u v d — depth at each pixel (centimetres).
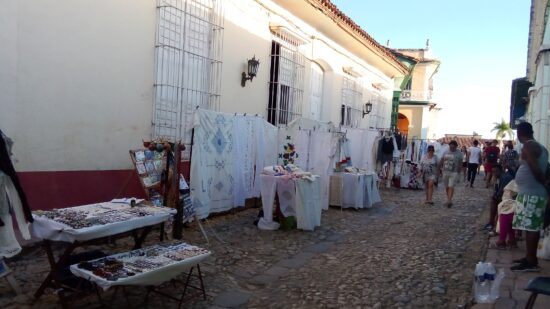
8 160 398
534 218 520
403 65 1980
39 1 550
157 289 469
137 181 687
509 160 1249
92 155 632
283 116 1114
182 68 785
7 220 402
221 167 779
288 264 586
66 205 588
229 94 912
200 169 722
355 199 1020
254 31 978
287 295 478
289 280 526
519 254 624
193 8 805
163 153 642
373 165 1359
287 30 1060
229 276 527
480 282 444
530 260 536
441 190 1527
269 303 457
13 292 432
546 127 704
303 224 770
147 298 431
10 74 525
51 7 564
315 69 1317
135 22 685
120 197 658
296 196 771
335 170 1045
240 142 829
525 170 530
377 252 654
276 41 1070
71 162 604
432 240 742
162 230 594
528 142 524
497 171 784
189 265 421
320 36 1270
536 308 413
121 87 670
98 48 629
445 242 729
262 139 892
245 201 888
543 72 708
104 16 634
